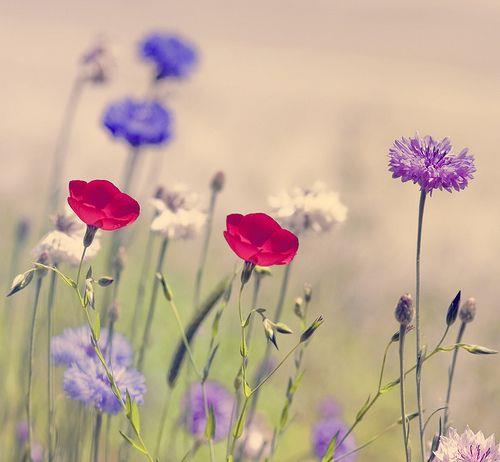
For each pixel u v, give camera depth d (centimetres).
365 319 927
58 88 1947
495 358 784
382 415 803
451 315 318
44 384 541
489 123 1998
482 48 2747
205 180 1443
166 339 790
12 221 890
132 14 2723
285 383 830
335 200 457
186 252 1012
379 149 1577
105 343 443
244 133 1747
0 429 536
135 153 612
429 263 1130
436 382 787
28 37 2369
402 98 2144
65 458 475
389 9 3089
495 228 1348
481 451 316
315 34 2806
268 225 320
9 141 1465
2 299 664
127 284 863
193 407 535
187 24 2728
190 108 1839
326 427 572
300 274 948
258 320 846
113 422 542
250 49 2570
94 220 326
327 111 1988
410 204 1391
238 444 525
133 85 1664
